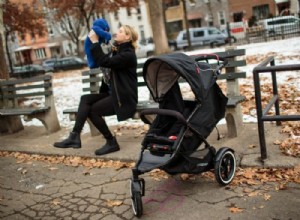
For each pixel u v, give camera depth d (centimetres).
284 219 353
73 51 6097
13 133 798
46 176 547
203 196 418
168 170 416
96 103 561
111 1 3209
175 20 5662
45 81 743
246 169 462
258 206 382
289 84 852
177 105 425
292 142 504
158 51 2381
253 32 2739
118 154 564
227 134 575
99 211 421
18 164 614
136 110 554
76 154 597
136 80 551
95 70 669
